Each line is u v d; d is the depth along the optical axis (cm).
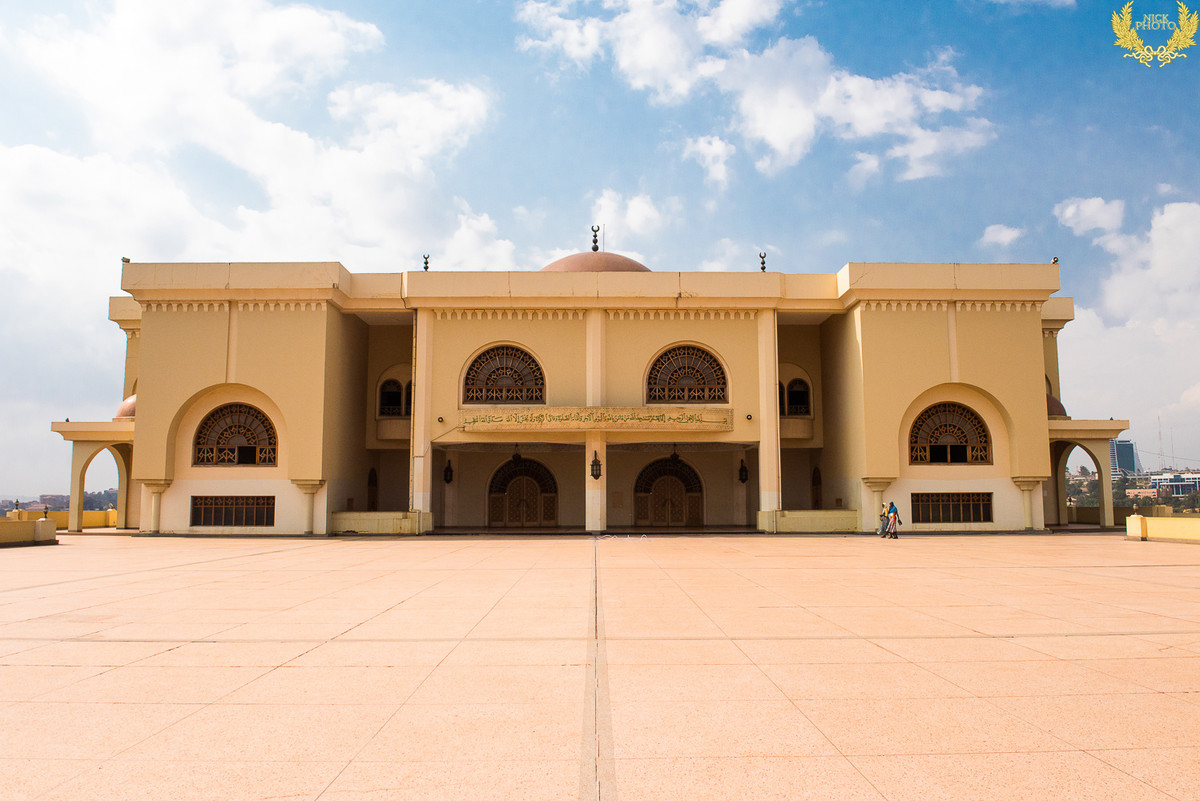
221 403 2716
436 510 3117
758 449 2984
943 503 2723
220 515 2688
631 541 2373
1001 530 2703
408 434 3048
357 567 1535
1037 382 2709
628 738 481
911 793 395
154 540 2455
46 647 745
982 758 445
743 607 980
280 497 2666
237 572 1434
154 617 914
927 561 1620
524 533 2722
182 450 2703
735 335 2791
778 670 650
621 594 1107
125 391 3197
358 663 679
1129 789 400
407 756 450
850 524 2711
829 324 3039
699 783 410
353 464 2956
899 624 857
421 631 824
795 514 2711
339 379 2792
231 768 432
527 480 3191
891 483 2697
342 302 2753
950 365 2692
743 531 2820
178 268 2650
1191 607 969
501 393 2783
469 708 544
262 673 643
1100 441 3022
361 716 526
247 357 2653
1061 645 744
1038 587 1168
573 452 3188
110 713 534
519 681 616
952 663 672
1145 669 649
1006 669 650
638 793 396
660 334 2786
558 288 2734
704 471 3206
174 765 437
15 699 568
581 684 607
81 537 2617
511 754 454
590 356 2753
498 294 2727
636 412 2653
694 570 1451
